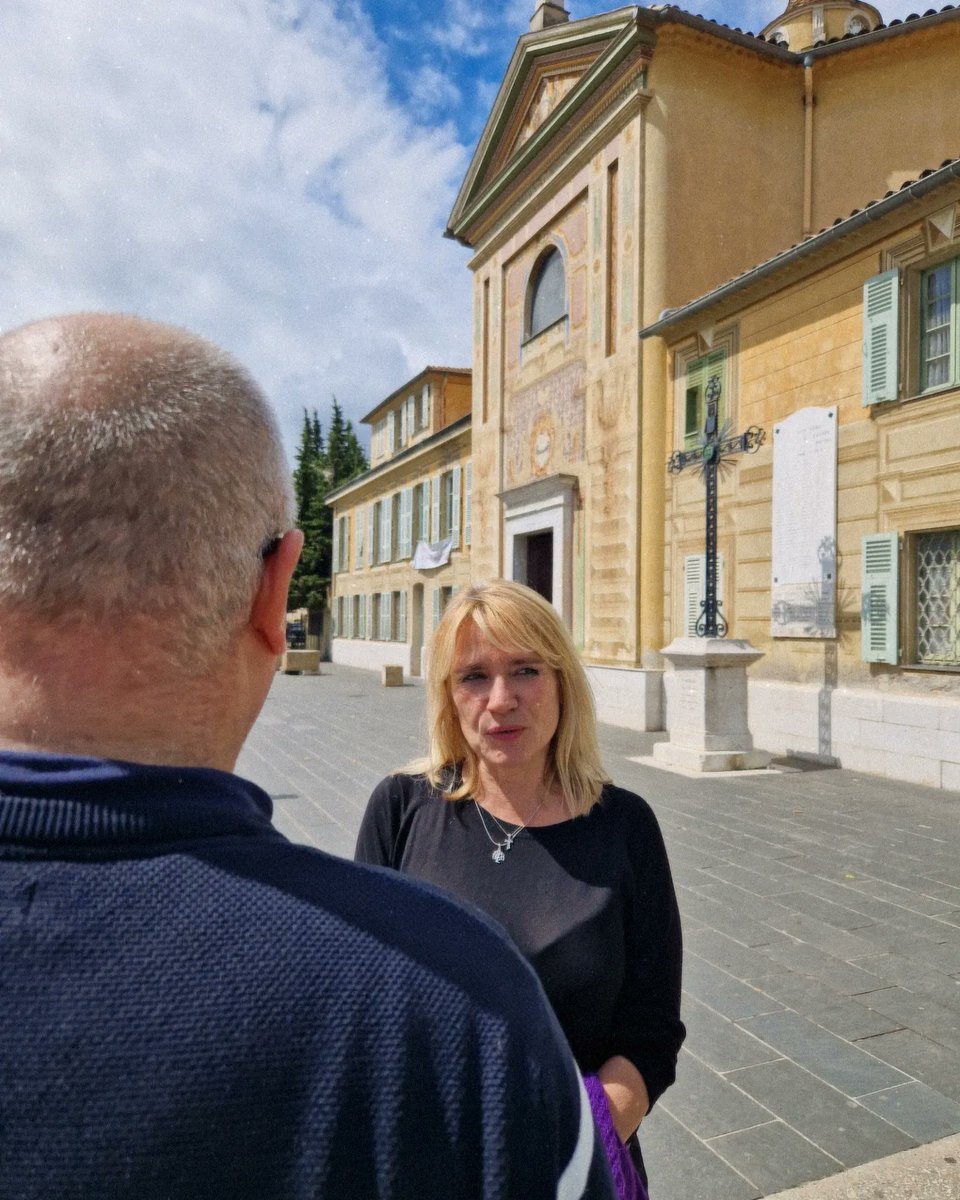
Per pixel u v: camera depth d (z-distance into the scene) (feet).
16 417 2.32
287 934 2.16
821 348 34.81
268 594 2.75
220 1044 1.98
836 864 19.58
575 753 6.29
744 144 46.83
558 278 54.75
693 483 42.29
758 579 37.88
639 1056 5.53
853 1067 10.75
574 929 5.63
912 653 30.94
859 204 46.80
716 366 40.70
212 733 2.55
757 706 36.65
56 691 2.33
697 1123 9.56
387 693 67.21
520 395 58.54
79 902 2.06
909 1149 9.04
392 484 94.53
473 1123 2.09
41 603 2.29
